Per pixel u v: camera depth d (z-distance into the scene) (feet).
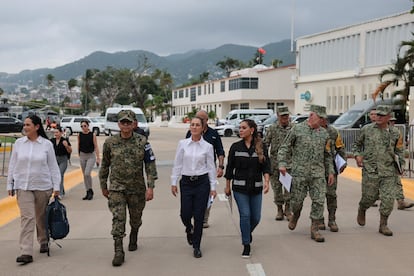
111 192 20.11
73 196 37.52
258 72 219.20
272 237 24.22
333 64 149.28
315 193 23.32
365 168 25.08
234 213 30.42
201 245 22.98
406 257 20.59
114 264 19.72
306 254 21.18
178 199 35.96
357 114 81.66
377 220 28.02
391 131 24.57
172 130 193.06
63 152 35.86
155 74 378.32
